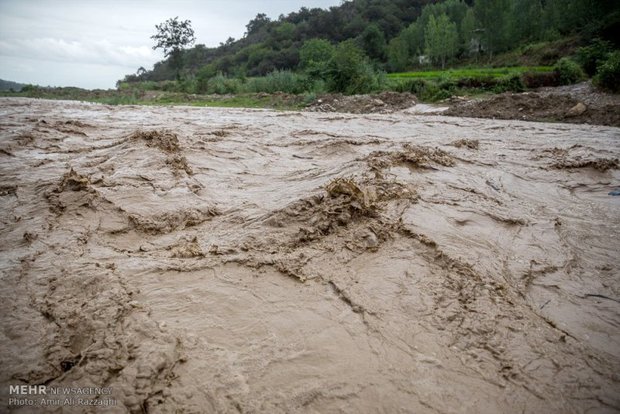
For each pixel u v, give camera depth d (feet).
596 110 52.26
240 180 22.41
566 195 22.61
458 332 10.55
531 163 28.37
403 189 19.22
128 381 8.39
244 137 34.35
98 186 18.99
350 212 16.05
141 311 10.72
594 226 18.26
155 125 41.63
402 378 9.02
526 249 15.39
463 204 18.94
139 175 20.94
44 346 9.45
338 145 29.76
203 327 10.41
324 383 8.80
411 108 67.77
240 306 11.33
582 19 113.91
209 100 87.30
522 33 153.38
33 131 33.45
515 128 46.14
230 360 9.33
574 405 8.53
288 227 15.55
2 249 14.10
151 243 14.92
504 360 9.68
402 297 11.87
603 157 29.96
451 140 36.42
